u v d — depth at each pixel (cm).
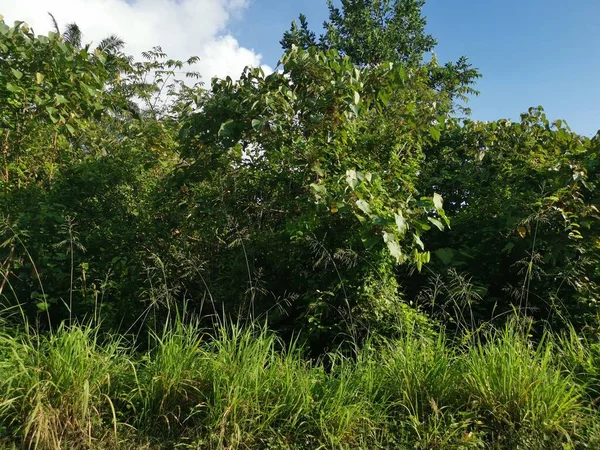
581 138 586
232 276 462
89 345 386
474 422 343
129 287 466
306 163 471
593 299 467
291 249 455
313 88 516
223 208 482
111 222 507
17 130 560
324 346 440
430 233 597
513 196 539
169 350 362
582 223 481
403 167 520
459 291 438
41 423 311
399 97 589
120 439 334
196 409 349
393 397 364
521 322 430
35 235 457
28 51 552
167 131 623
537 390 344
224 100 507
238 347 381
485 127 660
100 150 614
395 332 421
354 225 433
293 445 329
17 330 384
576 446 326
